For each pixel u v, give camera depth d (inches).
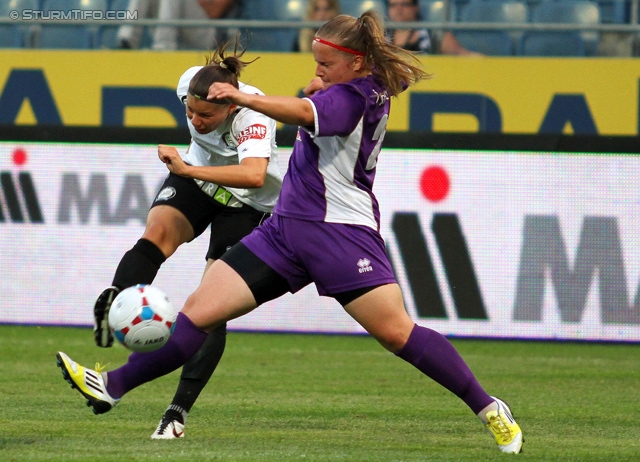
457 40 1353.3
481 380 919.7
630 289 1141.7
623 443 602.2
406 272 1166.3
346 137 514.0
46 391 781.9
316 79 569.0
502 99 1310.3
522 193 1152.8
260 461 498.6
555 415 724.0
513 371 979.9
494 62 1310.3
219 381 872.9
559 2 1457.9
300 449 544.7
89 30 1395.2
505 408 550.0
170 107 1339.8
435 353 539.5
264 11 1443.2
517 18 1456.7
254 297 538.3
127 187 1188.5
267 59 1338.6
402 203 1165.7
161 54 1339.8
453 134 1158.3
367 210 533.6
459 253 1160.2
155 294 522.9
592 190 1144.8
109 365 950.4
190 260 1171.3
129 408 708.0
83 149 1194.0
